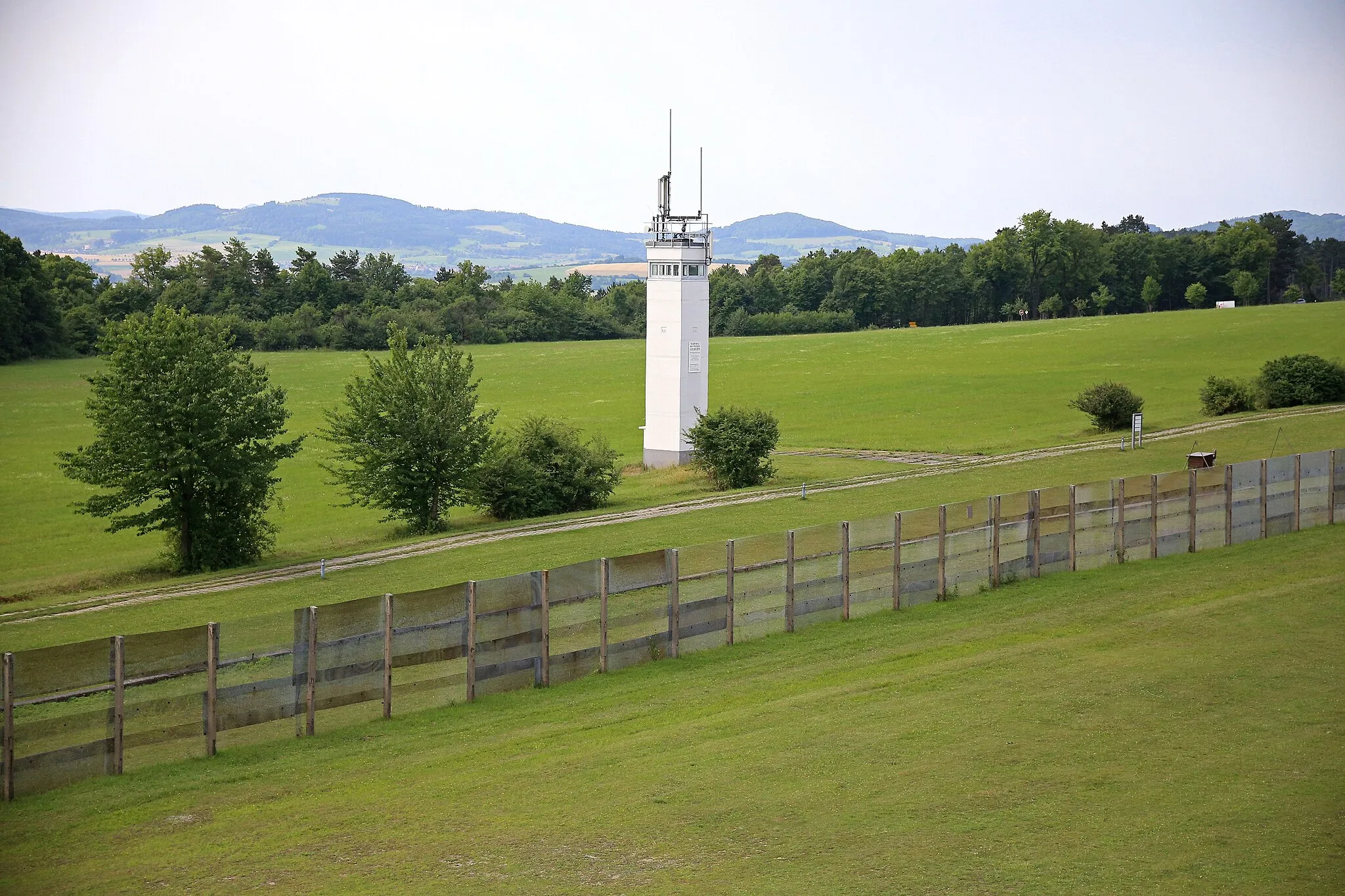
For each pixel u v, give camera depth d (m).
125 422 47.44
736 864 15.70
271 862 16.67
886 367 121.38
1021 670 23.92
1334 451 38.75
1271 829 15.94
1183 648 24.89
